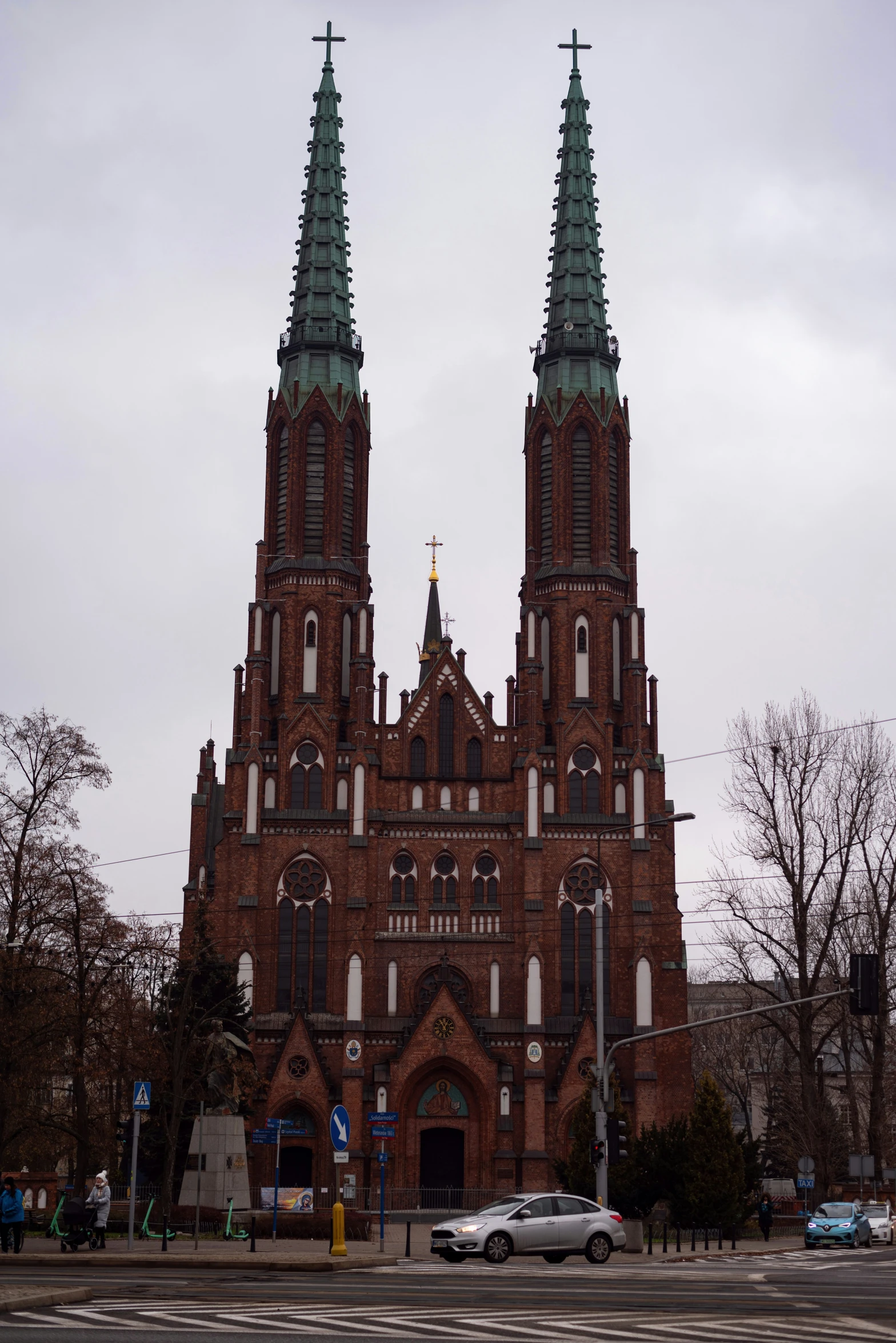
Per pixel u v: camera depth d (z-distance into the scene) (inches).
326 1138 3521.2
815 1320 1056.2
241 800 3752.5
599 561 4055.1
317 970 3688.5
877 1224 2832.2
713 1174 2662.4
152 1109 2920.8
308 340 4192.9
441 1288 1333.7
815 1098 3122.5
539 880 3718.0
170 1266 1656.0
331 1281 1429.6
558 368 4215.1
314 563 4003.4
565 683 3959.2
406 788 3821.4
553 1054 3651.6
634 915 3737.7
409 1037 3563.0
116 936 2481.5
